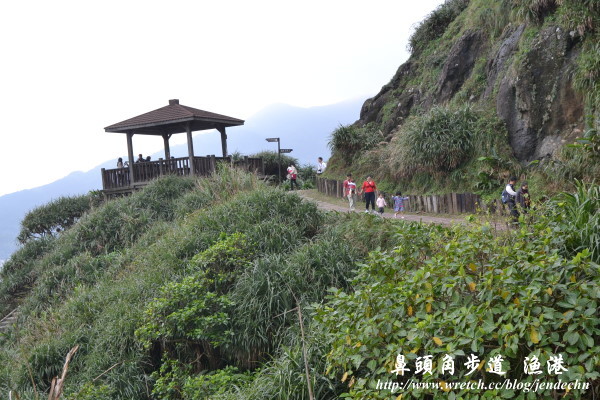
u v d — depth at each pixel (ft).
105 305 36.88
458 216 46.88
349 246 32.07
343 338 17.69
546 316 13.58
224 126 73.77
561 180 41.29
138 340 29.86
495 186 47.62
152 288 34.12
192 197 51.29
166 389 26.81
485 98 57.82
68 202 78.18
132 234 52.90
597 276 14.84
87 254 52.24
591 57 43.86
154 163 66.03
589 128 42.52
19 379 31.07
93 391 27.12
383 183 62.44
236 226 36.40
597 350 12.91
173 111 66.69
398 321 16.57
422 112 72.18
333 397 20.15
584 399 14.16
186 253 36.09
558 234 18.28
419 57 84.28
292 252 32.71
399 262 19.99
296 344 24.48
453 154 52.49
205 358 29.30
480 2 71.26
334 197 69.21
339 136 76.43
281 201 38.83
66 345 33.06
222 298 28.48
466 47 68.85
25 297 56.90
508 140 50.65
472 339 14.39
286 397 20.29
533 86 48.47
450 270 16.93
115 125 68.54
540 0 50.19
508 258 16.46
